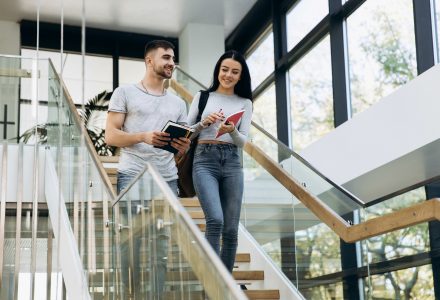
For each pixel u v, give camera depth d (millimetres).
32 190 7594
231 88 4047
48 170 7328
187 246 2635
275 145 5844
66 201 6141
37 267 8852
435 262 5777
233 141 3898
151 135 3580
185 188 4098
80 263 5117
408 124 6422
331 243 4707
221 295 2180
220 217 3727
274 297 4949
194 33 11836
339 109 8859
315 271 4871
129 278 3746
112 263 4141
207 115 3967
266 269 5316
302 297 4906
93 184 4711
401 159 6562
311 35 9844
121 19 11781
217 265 2188
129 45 12570
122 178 3852
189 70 11680
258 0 11195
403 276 5941
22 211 8117
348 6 8938
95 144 11086
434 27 7352
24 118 8219
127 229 3789
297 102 10336
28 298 8766
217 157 3863
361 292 4613
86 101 11477
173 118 3920
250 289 5273
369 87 8406
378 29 8297
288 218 5230
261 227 5609
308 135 9891
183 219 2648
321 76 9672
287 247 5203
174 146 3631
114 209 4113
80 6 11195
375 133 6941
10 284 8805
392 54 7965
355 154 7270
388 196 7621
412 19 7602
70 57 12078
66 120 6438
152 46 3930
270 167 5309
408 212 3676
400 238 5996
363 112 7188
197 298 2484
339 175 7559
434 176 7234
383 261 5914
